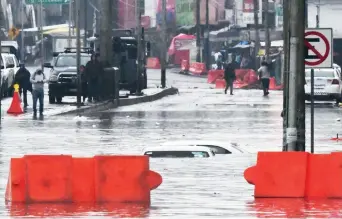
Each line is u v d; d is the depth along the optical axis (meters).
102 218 39.47
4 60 149.00
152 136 87.06
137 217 39.75
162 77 184.50
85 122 104.38
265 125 100.88
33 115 113.00
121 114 118.19
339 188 45.88
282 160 46.22
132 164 44.69
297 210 41.75
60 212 41.22
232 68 170.88
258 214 40.56
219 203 44.28
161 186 50.69
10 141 81.81
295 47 53.84
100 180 44.69
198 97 160.62
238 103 141.62
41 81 112.88
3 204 44.03
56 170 44.59
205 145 69.75
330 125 101.19
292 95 53.97
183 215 40.31
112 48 152.00
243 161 63.28
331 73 138.75
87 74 132.75
